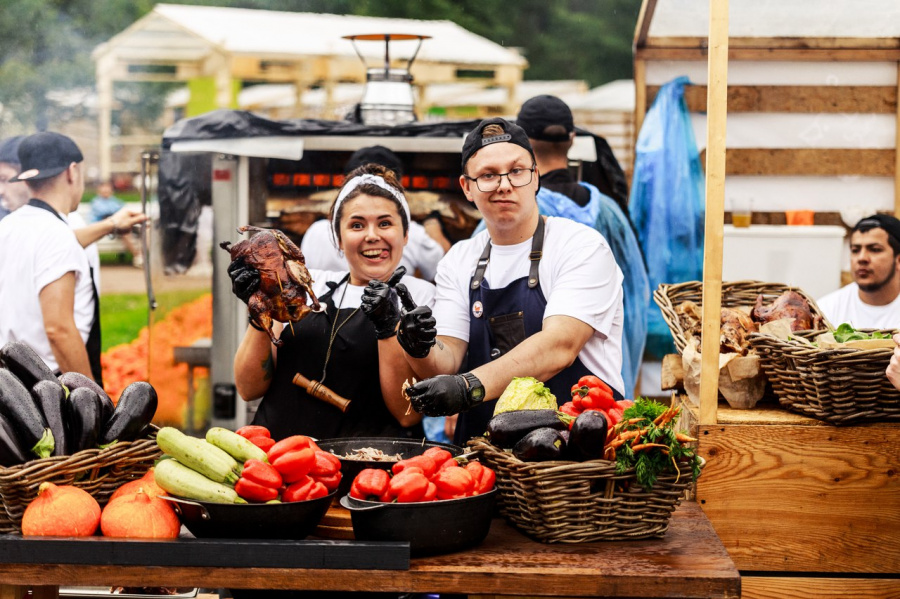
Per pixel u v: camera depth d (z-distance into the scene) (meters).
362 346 3.25
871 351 2.81
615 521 2.44
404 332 2.54
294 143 5.09
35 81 15.98
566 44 21.19
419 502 2.28
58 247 4.16
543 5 21.17
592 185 5.43
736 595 2.21
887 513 2.92
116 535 2.33
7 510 2.41
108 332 10.49
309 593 2.43
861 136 6.34
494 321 3.20
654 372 6.02
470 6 20.88
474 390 2.62
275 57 8.77
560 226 3.21
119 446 2.50
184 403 5.32
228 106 10.65
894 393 2.87
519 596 2.31
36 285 4.14
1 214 5.51
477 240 3.38
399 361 3.11
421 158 5.23
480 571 2.24
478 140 3.09
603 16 21.39
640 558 2.33
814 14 5.89
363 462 2.58
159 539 2.30
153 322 5.26
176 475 2.32
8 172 5.45
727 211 6.39
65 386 2.61
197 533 2.35
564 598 2.32
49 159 4.27
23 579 2.28
